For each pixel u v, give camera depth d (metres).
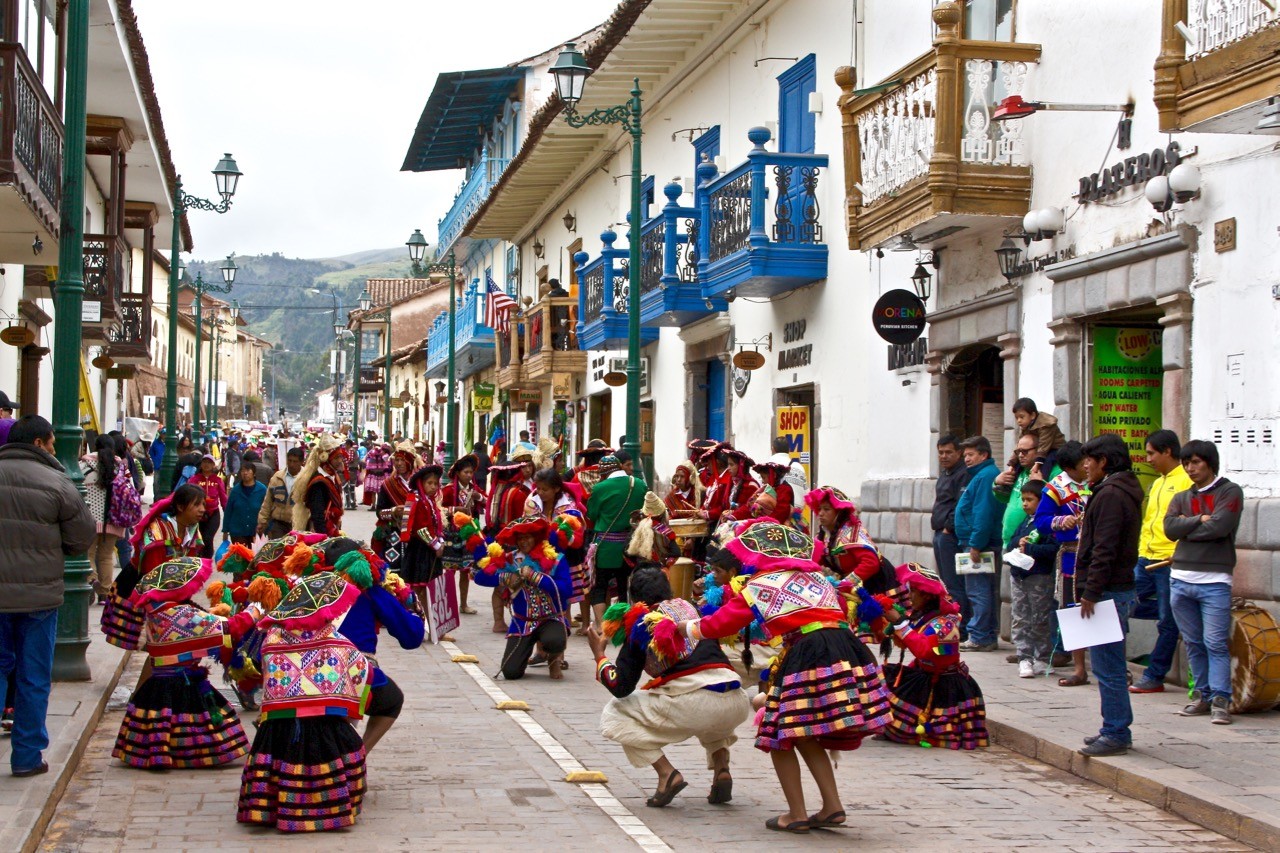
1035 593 11.91
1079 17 12.77
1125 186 12.03
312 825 7.12
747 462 14.56
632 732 7.71
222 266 44.72
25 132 13.75
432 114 41.22
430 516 14.98
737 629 7.40
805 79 19.05
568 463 32.81
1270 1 9.50
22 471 7.79
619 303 25.53
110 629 9.11
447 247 47.31
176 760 8.62
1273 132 10.19
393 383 73.62
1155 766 8.47
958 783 8.69
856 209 15.45
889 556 16.27
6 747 8.62
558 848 6.91
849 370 17.52
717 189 19.53
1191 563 9.87
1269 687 9.77
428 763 8.92
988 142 13.52
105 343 27.08
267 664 7.31
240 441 49.12
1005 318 13.85
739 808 7.91
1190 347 11.24
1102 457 9.12
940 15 13.40
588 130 28.14
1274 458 10.26
